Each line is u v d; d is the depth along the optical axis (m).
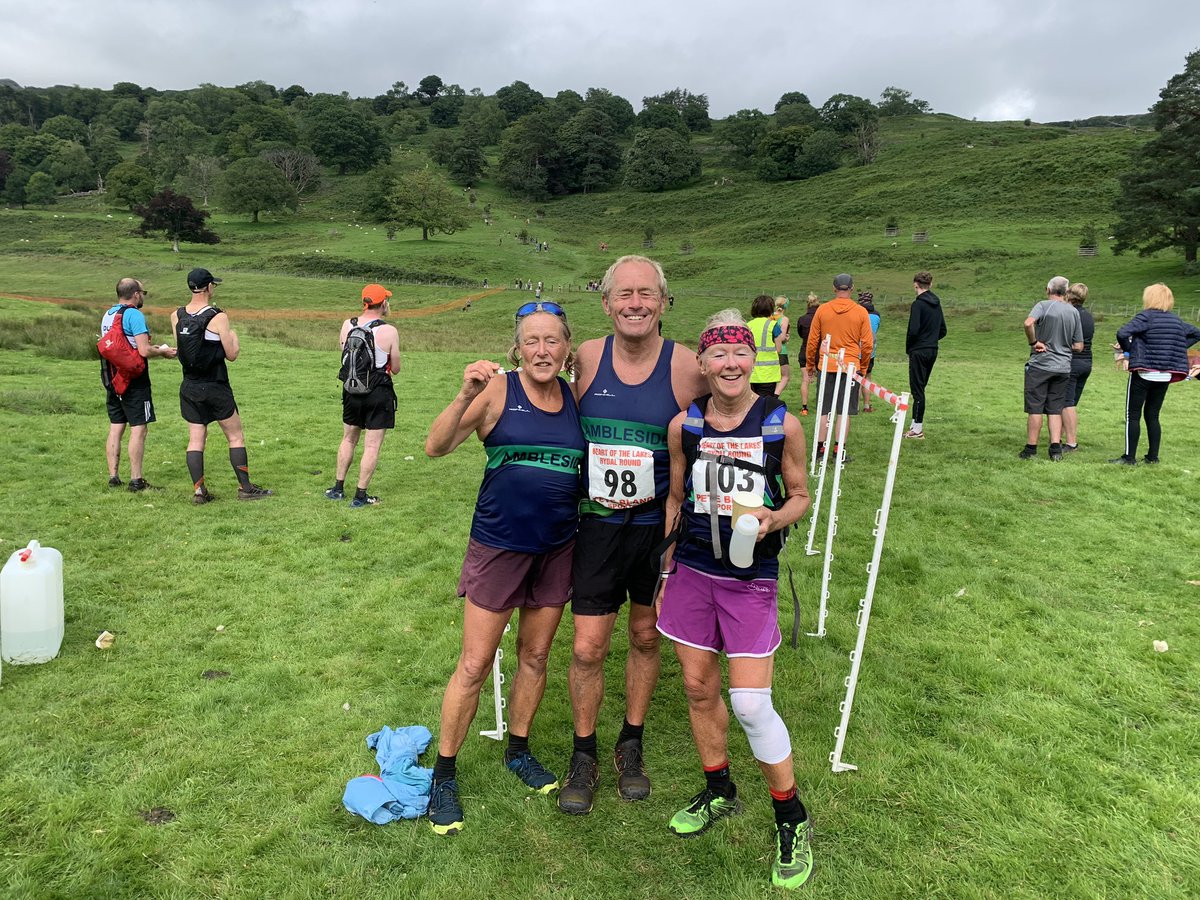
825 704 3.92
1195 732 3.59
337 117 148.12
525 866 2.85
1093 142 93.50
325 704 3.92
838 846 2.95
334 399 13.20
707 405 2.95
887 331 39.28
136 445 7.48
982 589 5.30
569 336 3.06
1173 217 48.78
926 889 2.74
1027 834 2.97
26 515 6.67
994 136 125.69
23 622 4.15
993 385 15.12
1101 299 44.97
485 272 80.00
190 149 158.62
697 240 99.38
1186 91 49.50
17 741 3.51
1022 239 68.94
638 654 3.31
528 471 3.01
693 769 3.45
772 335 8.85
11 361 14.74
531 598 3.24
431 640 4.64
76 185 142.38
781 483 2.93
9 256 80.06
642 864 2.88
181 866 2.82
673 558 3.03
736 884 2.77
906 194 95.88
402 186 98.06
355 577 5.62
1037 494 7.47
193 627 4.76
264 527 6.68
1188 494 7.34
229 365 16.69
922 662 4.33
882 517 3.20
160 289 58.09
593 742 3.34
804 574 5.60
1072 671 4.18
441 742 3.15
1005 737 3.60
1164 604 5.02
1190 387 14.83
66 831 2.96
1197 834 2.95
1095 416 11.62
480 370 2.94
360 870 2.82
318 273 75.31
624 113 190.88
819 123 157.38
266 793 3.23
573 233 115.06
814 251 78.12
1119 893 2.68
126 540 6.23
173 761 3.40
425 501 7.52
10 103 192.50
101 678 4.10
